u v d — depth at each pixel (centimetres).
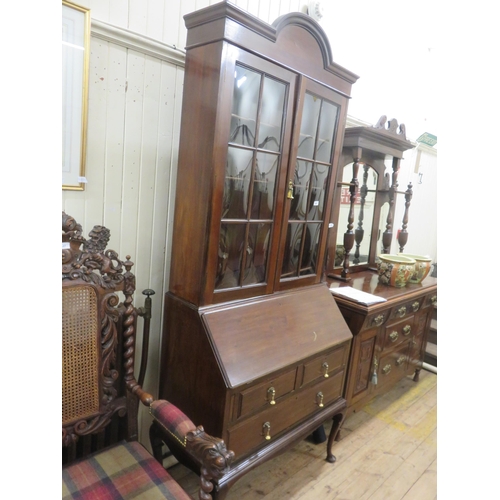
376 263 247
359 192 244
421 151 329
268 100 131
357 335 181
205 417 123
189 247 128
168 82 142
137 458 112
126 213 141
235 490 158
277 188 138
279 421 137
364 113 257
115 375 118
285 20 124
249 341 127
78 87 118
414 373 268
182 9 141
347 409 189
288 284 154
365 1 229
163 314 151
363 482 168
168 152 148
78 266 108
